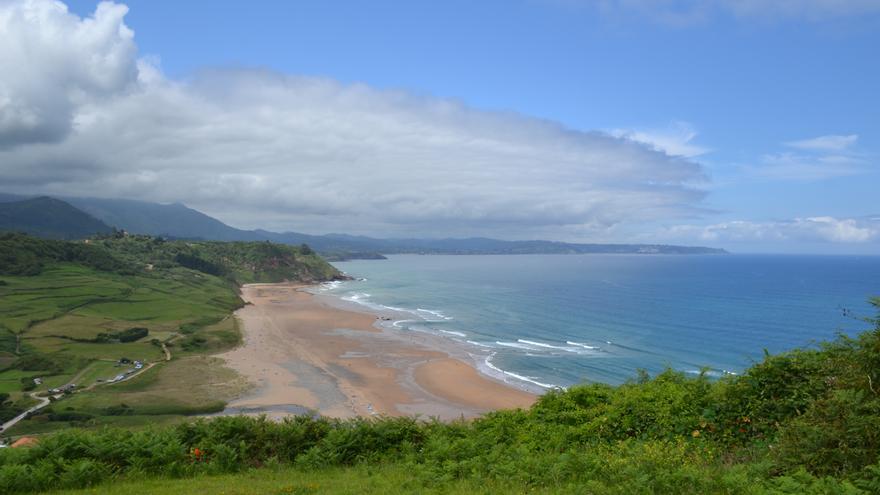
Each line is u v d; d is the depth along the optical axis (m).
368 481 9.55
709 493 6.94
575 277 181.25
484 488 8.33
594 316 88.19
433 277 196.38
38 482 9.91
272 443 12.01
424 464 10.41
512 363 55.59
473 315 93.94
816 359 9.85
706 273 198.25
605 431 11.00
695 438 9.80
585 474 8.25
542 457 9.45
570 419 12.08
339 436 12.09
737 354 55.28
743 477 6.93
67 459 10.75
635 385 13.58
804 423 7.71
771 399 9.80
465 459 10.22
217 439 12.02
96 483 10.20
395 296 129.38
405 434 12.39
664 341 64.00
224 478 10.40
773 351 54.22
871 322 8.44
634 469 7.77
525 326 80.25
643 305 100.12
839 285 134.00
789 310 85.19
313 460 11.38
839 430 7.12
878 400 7.20
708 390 11.12
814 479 6.45
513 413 13.23
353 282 177.88
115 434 11.82
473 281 172.38
